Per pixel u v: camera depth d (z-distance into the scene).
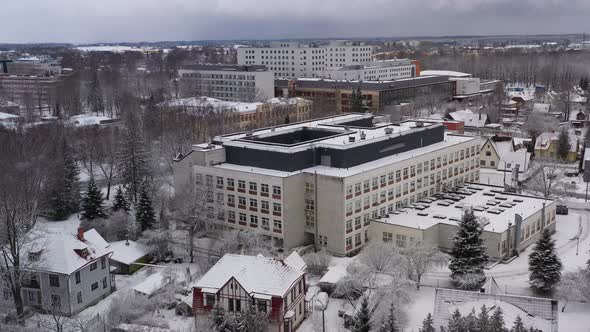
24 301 85.19
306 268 93.00
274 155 110.44
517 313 63.38
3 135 171.38
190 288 89.94
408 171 119.94
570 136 188.25
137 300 83.31
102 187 153.62
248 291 74.88
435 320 65.25
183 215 109.12
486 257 93.00
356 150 112.31
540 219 116.00
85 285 85.94
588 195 147.50
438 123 138.62
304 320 82.56
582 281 85.12
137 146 138.88
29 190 127.75
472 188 133.50
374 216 112.06
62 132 180.50
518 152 166.12
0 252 85.69
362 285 84.81
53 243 85.19
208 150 116.00
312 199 108.19
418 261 90.19
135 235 111.75
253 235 103.06
